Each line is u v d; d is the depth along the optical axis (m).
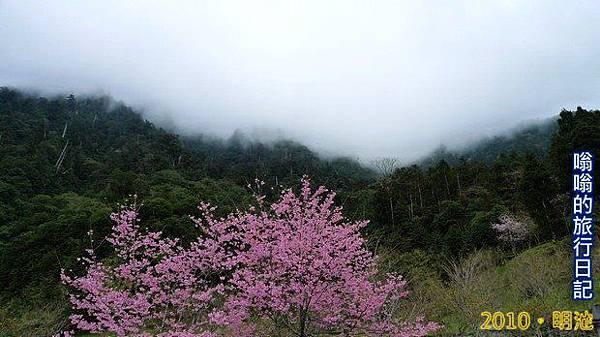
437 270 22.22
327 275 8.77
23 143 52.56
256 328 9.12
